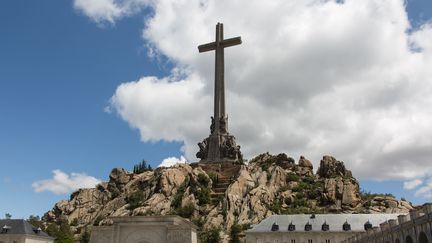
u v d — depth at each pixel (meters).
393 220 80.56
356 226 138.50
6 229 148.75
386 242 83.00
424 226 65.50
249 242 144.38
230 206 196.88
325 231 138.88
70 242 186.25
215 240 167.75
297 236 141.00
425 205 65.56
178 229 101.12
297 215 148.38
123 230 103.81
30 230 153.38
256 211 192.88
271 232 143.00
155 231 102.56
